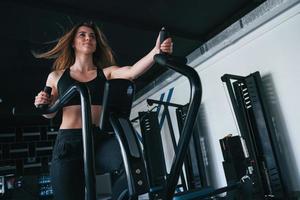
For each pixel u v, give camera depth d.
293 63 3.17
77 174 1.16
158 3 3.27
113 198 1.00
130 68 1.25
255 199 3.05
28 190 5.59
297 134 3.12
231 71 3.88
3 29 3.32
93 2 3.12
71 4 3.10
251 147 3.25
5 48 3.86
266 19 3.37
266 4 3.31
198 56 4.31
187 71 0.80
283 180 3.06
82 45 1.33
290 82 3.20
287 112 3.22
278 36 3.32
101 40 1.46
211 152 4.14
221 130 4.01
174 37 4.04
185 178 4.34
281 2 3.16
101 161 1.09
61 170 1.16
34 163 6.53
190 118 0.79
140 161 0.87
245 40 3.68
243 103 3.42
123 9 3.31
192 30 3.96
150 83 5.48
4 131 6.51
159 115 5.24
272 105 3.36
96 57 1.51
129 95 0.91
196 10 3.48
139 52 4.32
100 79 1.24
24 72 4.62
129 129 0.91
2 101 5.66
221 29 3.96
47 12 3.10
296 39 3.14
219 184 4.01
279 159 3.14
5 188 5.46
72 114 1.22
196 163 4.14
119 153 1.04
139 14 3.44
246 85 3.44
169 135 4.98
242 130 3.33
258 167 3.18
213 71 4.17
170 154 4.94
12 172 6.09
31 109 1.07
